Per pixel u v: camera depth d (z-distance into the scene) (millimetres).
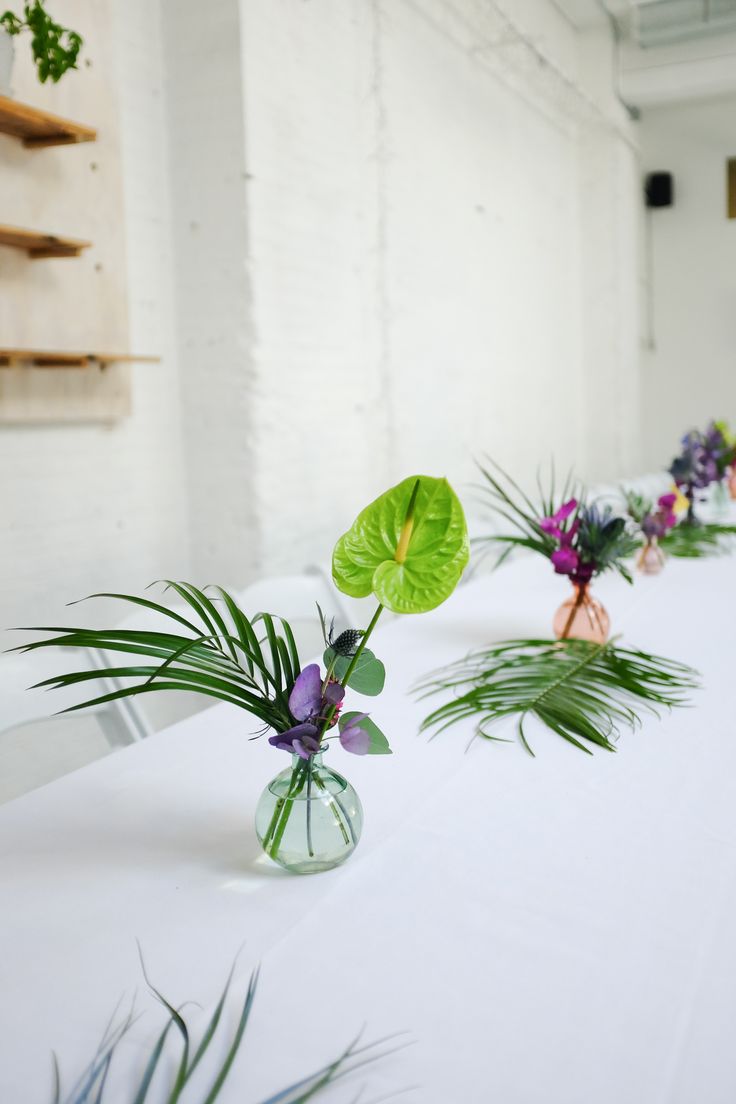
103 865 968
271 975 775
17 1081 657
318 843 923
